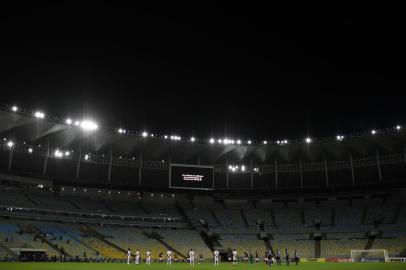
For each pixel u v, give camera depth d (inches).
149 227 3171.8
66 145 3070.9
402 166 3191.4
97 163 3218.5
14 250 2191.2
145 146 3272.6
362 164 3294.8
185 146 3314.5
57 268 1370.6
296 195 3462.1
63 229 2758.4
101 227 2970.0
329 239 3011.8
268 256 1905.8
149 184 3398.1
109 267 1517.0
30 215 2728.8
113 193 3368.6
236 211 3479.3
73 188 3240.7
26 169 2974.9
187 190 3435.0
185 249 2918.3
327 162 3410.4
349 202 3388.3
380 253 2508.6
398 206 3166.8
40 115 2623.0
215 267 1622.8
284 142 3260.3
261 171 3513.8
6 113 2554.1
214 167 3412.9
